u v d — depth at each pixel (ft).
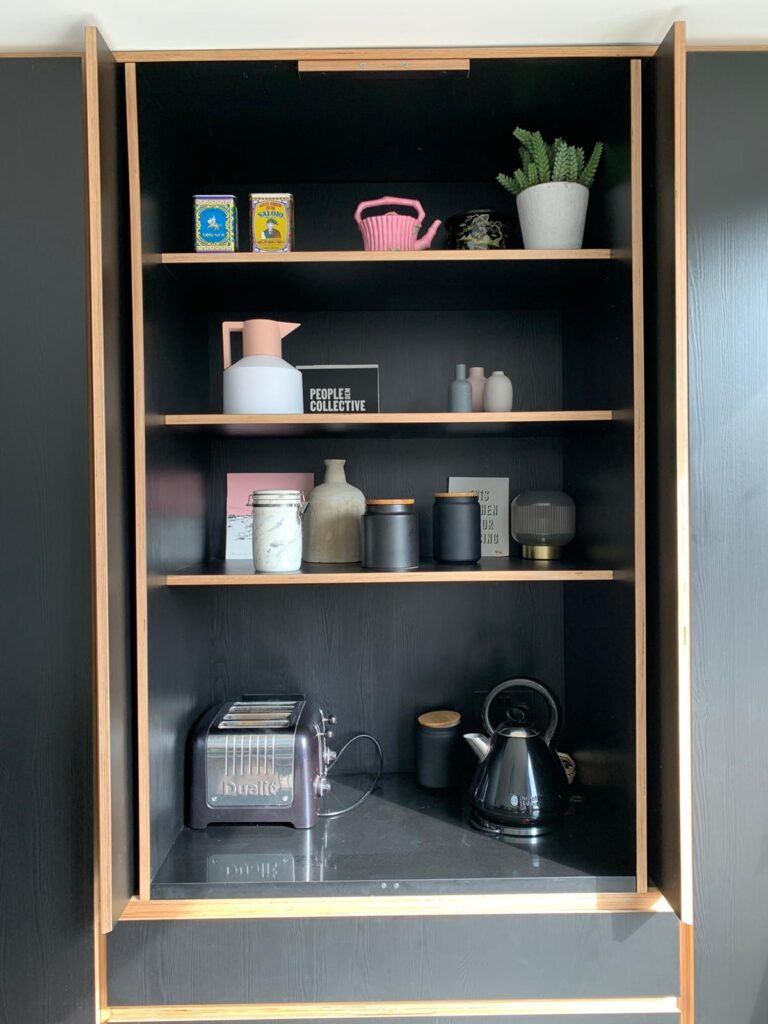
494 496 5.11
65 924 3.46
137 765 3.71
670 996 3.62
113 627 3.45
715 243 3.54
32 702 3.44
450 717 4.92
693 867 3.59
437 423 4.06
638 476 3.67
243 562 4.85
